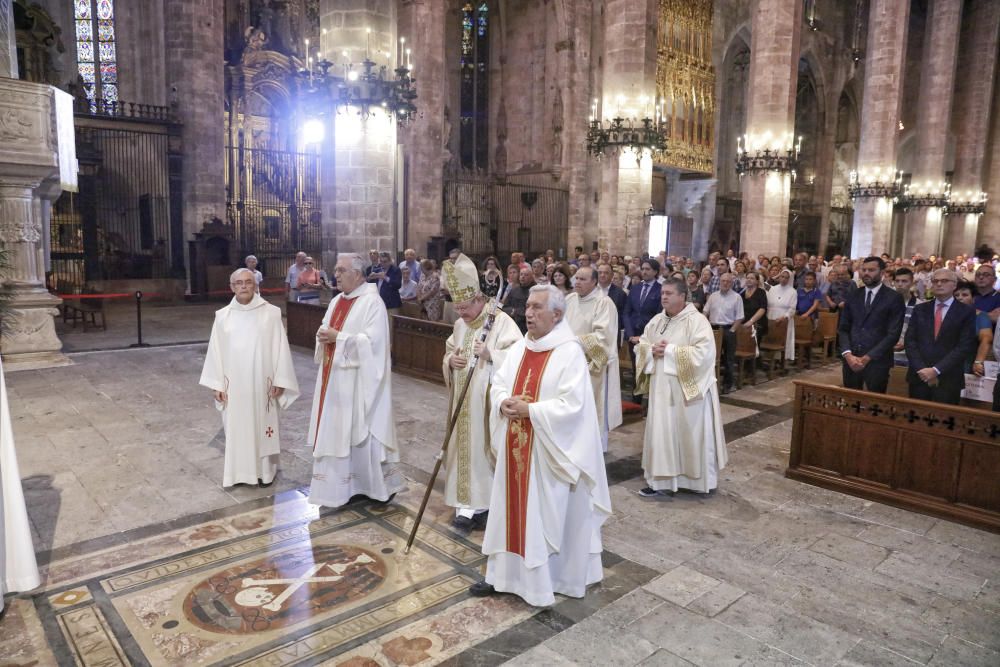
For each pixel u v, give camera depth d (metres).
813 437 6.19
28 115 9.80
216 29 20.97
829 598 4.21
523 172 28.52
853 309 6.84
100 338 13.45
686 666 3.51
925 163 30.55
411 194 21.42
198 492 5.74
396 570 4.46
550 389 3.94
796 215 36.69
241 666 3.48
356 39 11.66
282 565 4.52
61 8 22.86
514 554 4.09
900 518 5.43
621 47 17.23
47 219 11.30
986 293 7.67
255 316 5.82
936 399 6.17
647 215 18.16
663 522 5.31
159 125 20.16
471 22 29.70
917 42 40.88
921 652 3.67
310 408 8.54
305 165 26.23
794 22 20.08
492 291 8.62
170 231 20.62
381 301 5.45
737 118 34.78
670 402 5.77
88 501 5.53
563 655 3.59
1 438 4.00
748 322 10.17
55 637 3.71
